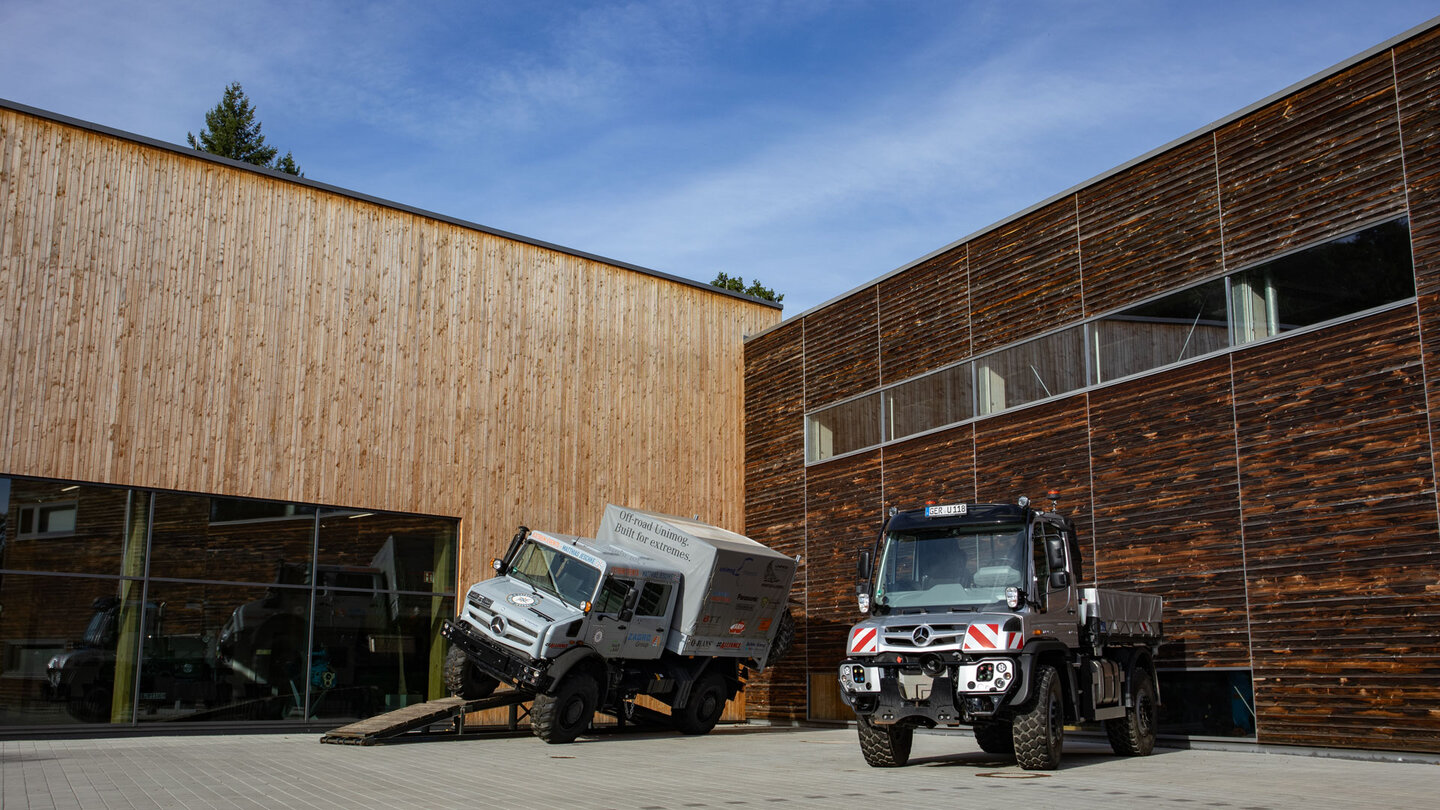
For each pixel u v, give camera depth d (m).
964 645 11.41
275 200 19.44
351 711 18.78
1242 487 15.20
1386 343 13.80
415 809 8.36
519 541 17.70
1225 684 15.20
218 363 18.33
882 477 21.53
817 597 22.58
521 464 21.59
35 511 16.31
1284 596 14.48
